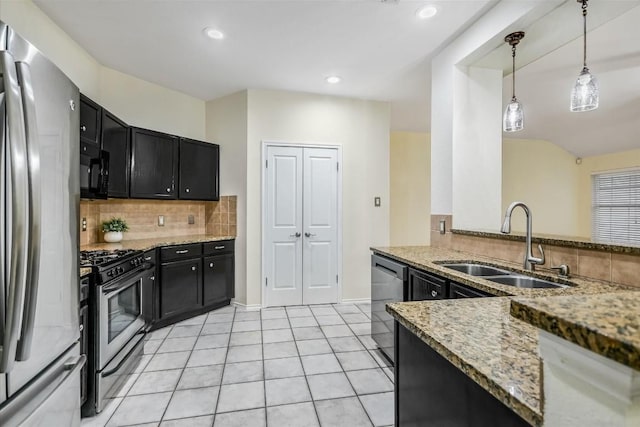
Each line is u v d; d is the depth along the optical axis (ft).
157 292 9.97
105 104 10.14
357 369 7.61
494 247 7.18
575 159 20.22
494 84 8.70
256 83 11.53
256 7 7.15
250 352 8.48
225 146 12.75
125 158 9.62
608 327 1.29
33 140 3.15
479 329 3.08
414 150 18.72
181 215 12.73
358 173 13.07
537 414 1.73
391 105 13.84
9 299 2.95
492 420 2.32
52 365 3.87
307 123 12.51
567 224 20.20
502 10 6.77
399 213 18.52
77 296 4.51
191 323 10.61
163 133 10.94
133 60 9.73
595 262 4.99
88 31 8.13
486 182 8.68
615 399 1.26
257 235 12.23
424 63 9.80
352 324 10.57
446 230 8.74
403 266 7.37
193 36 8.38
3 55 2.90
